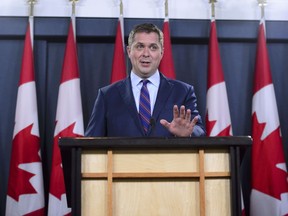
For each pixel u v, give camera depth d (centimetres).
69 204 217
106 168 184
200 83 488
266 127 444
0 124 471
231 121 484
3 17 481
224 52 495
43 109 471
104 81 483
